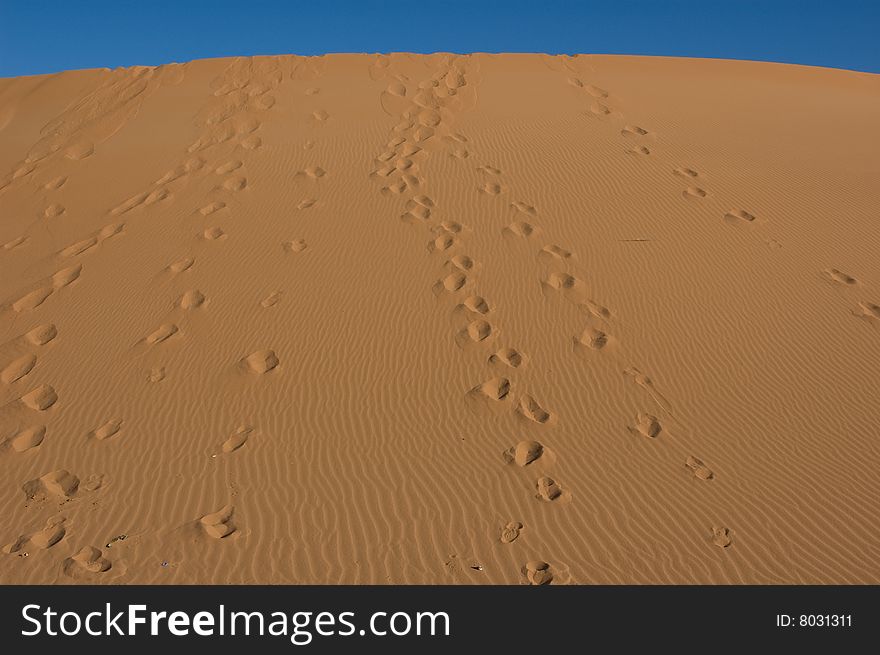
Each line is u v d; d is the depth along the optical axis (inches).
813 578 224.2
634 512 253.0
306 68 658.2
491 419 298.4
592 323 347.3
